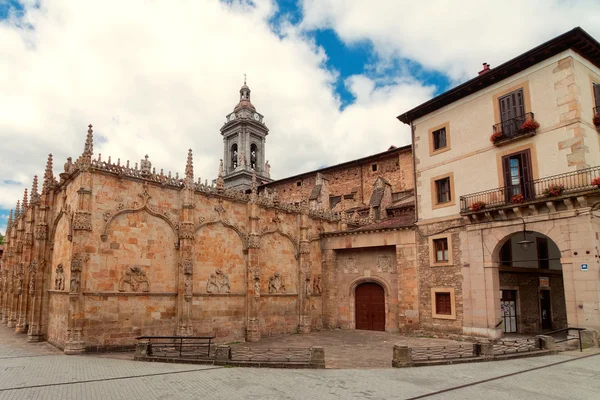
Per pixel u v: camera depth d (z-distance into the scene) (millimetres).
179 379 15492
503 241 27281
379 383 14914
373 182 51312
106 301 24453
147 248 26750
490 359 19328
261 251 33875
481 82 29094
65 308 24781
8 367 18422
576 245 23266
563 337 30438
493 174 28016
